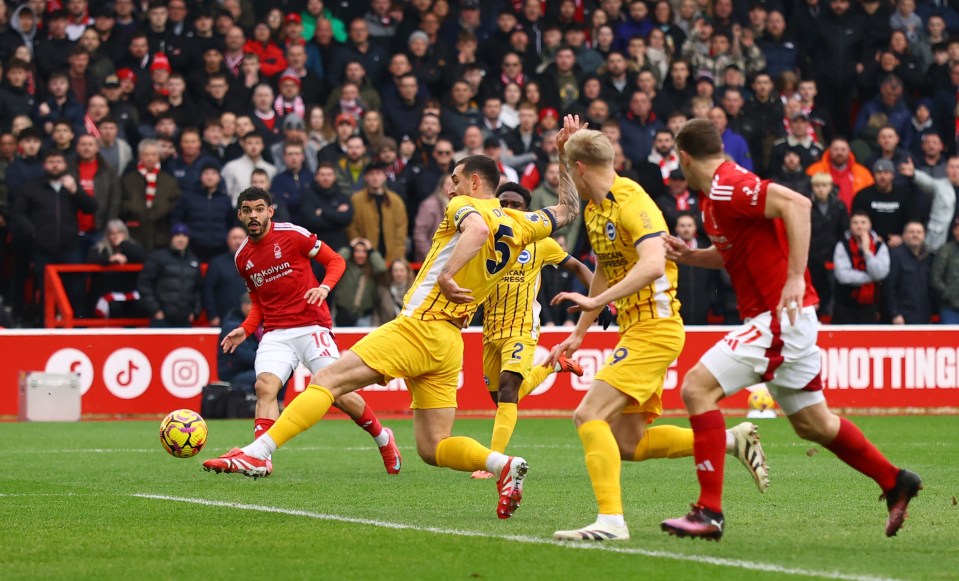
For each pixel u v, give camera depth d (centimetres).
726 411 2855
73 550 1004
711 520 1012
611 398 1077
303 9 3453
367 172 2789
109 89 3023
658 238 1047
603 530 1044
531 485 1483
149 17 3188
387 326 1220
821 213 2881
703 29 3478
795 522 1169
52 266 2722
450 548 1003
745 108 3259
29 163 2794
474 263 1203
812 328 1030
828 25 3562
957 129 3400
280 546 1019
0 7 3172
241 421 2523
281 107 3091
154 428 2411
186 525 1142
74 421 2594
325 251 1650
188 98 3064
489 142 2912
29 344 2652
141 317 2834
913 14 3653
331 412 2712
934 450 1980
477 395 2745
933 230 2955
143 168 2809
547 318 2808
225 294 2703
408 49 3369
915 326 2836
